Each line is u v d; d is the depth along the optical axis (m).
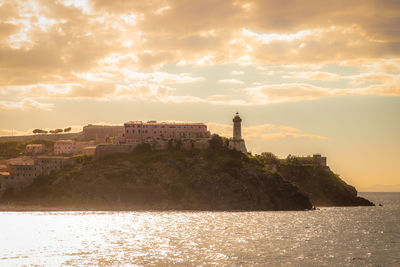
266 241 131.75
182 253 108.62
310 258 104.94
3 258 99.50
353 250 117.56
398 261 102.56
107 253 107.44
